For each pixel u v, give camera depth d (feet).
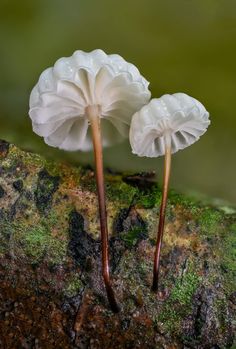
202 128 0.31
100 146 0.29
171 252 0.29
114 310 0.28
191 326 0.28
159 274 0.29
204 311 0.28
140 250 0.29
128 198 0.30
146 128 0.29
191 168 0.47
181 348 0.28
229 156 0.48
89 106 0.29
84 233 0.29
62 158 0.31
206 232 0.29
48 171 0.29
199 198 0.31
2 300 0.28
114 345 0.28
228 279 0.29
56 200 0.29
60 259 0.29
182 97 0.29
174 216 0.30
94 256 0.29
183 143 0.31
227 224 0.30
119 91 0.29
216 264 0.29
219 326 0.28
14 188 0.29
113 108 0.30
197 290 0.29
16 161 0.29
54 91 0.28
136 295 0.28
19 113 0.46
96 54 0.28
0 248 0.28
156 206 0.30
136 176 0.31
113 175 0.31
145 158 0.42
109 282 0.28
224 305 0.29
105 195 0.30
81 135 0.32
